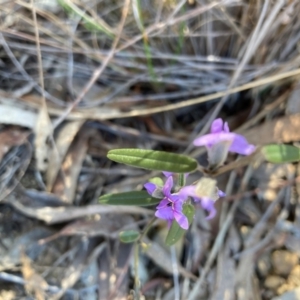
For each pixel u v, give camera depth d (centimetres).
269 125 16
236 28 15
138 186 15
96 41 15
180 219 10
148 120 16
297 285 14
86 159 16
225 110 17
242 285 15
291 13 15
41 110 15
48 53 15
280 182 15
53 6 15
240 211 15
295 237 15
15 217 14
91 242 15
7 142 15
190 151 16
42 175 15
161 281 15
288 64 15
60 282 14
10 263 14
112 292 14
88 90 16
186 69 16
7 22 15
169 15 15
